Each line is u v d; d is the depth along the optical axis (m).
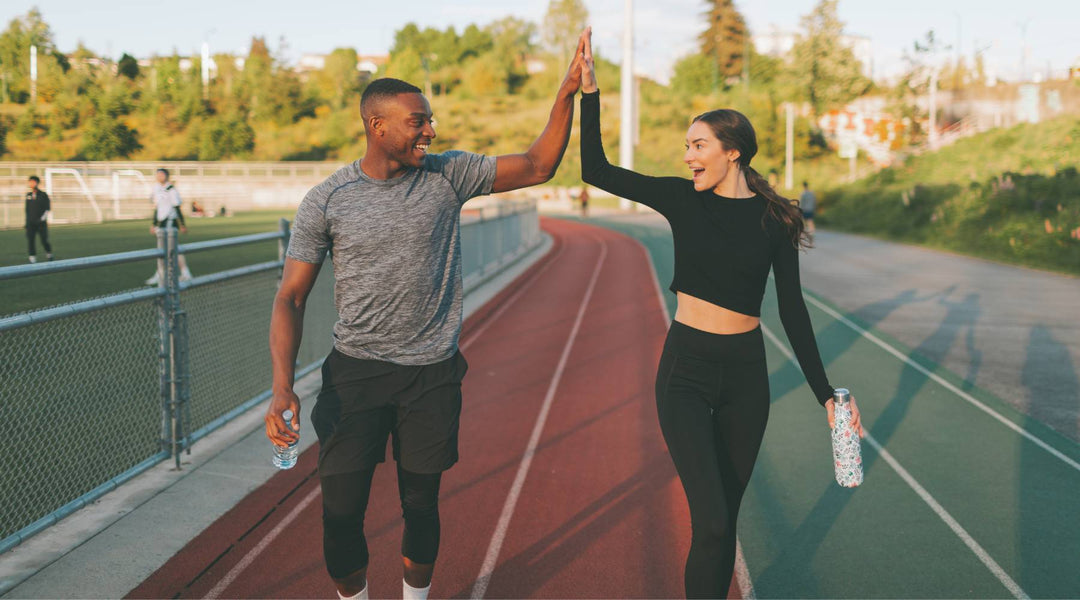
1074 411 5.80
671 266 16.61
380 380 2.40
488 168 2.48
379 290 2.33
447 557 3.42
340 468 2.37
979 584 3.20
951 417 5.64
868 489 4.26
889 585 3.20
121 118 67.69
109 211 38.38
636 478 4.41
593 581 3.21
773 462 4.70
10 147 62.34
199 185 47.69
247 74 75.06
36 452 4.26
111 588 3.08
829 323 9.54
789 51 61.88
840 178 43.31
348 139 68.75
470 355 7.91
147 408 5.14
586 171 2.60
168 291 4.38
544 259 18.33
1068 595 3.10
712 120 2.43
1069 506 4.01
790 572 3.31
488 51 109.94
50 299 9.77
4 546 3.22
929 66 42.34
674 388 2.46
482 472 4.51
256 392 5.91
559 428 5.39
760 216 2.41
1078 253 15.45
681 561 3.39
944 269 15.27
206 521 3.74
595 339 8.73
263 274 6.40
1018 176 20.81
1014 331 8.98
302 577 3.22
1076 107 32.88
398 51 116.94
